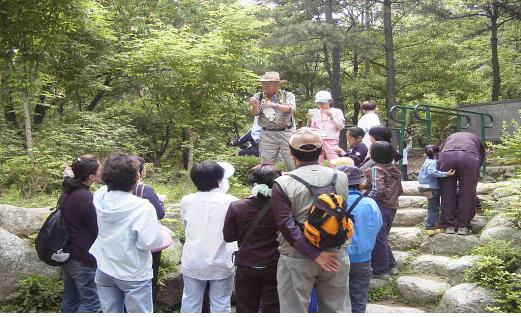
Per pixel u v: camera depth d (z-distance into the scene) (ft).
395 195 16.62
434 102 57.67
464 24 56.18
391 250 18.08
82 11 28.27
